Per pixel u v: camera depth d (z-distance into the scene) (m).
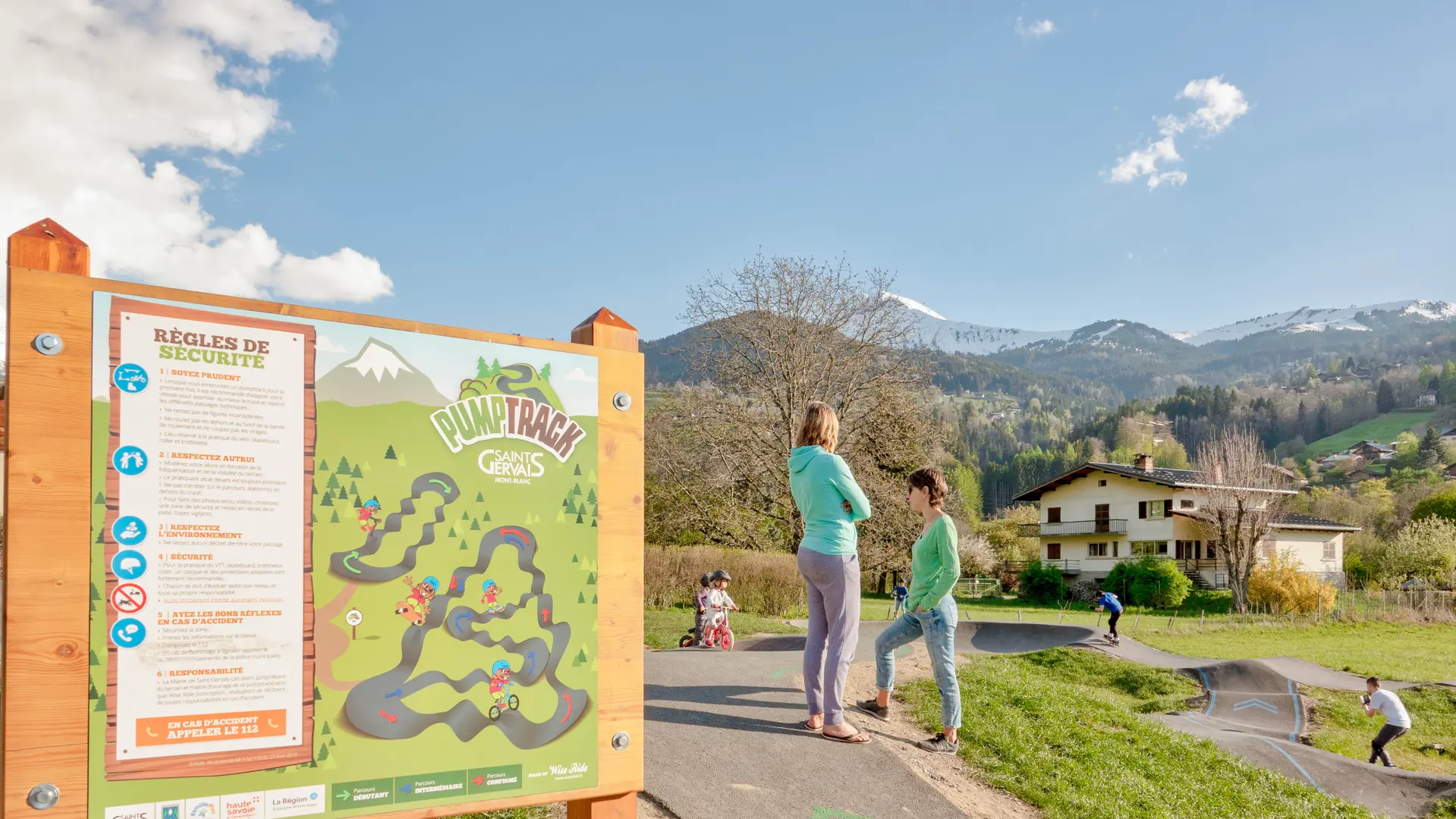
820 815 4.50
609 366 3.44
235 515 2.66
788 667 7.66
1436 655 22.50
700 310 28.48
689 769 4.81
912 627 6.06
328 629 2.78
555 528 3.25
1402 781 9.73
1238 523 41.16
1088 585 50.47
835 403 27.41
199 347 2.65
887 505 27.02
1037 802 5.29
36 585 2.39
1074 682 15.34
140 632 2.51
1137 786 6.18
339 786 2.77
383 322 2.97
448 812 2.95
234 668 2.63
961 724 6.47
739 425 27.67
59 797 2.38
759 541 27.88
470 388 3.11
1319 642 25.20
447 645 2.99
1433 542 49.88
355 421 2.88
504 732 3.07
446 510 3.03
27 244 2.46
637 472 3.47
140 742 2.50
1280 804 6.98
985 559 61.50
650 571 20.14
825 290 27.78
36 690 2.37
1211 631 27.62
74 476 2.46
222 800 2.60
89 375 2.50
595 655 3.29
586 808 3.31
